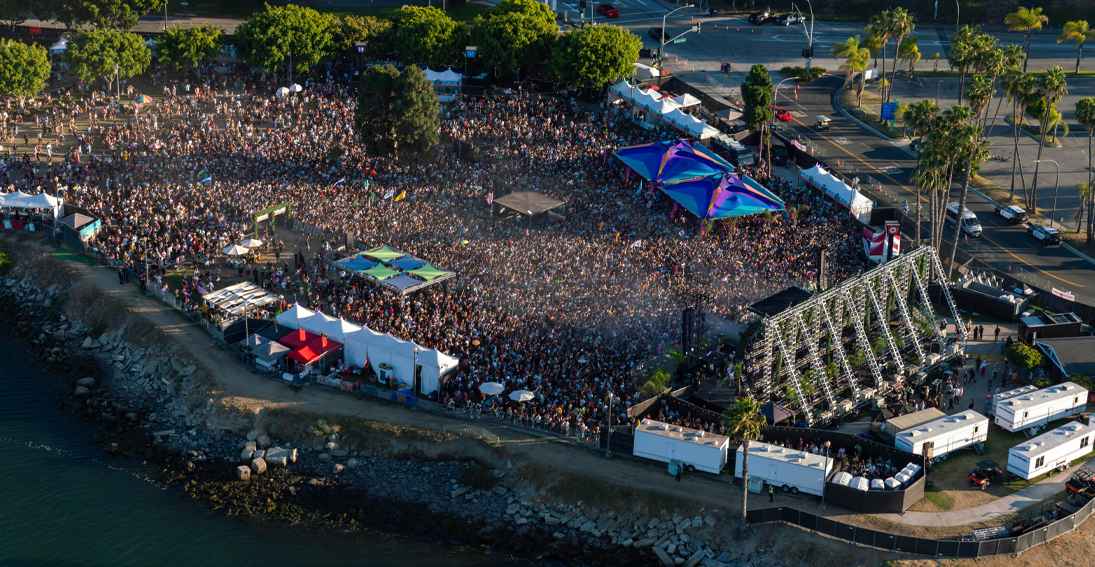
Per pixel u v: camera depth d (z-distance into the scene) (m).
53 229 136.62
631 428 97.81
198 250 130.50
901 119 177.38
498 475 97.38
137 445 102.38
